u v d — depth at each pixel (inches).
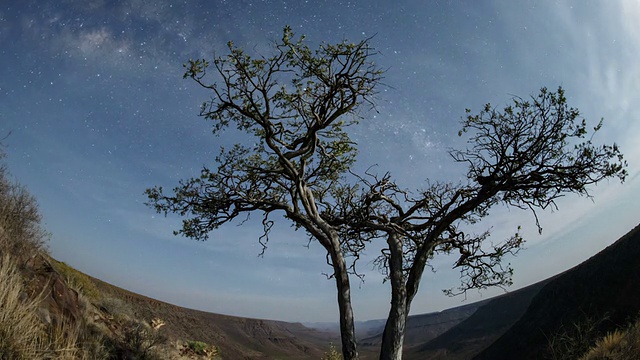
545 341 2185.0
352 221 507.5
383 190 531.5
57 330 249.4
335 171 535.2
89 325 344.8
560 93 423.5
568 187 419.8
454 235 496.4
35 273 305.9
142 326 448.5
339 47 434.0
